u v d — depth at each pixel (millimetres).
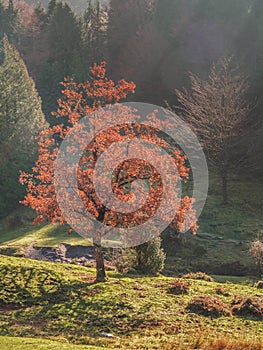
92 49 81812
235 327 18359
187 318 19141
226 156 50250
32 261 29422
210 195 51281
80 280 25344
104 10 97438
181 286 23156
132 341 16469
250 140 56812
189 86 68562
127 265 29688
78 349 14453
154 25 78000
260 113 61219
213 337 16875
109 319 19125
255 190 52406
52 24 84625
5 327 18625
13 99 60562
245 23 71688
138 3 86750
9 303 22125
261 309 20234
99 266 24906
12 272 25797
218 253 36688
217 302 20672
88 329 18234
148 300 21250
